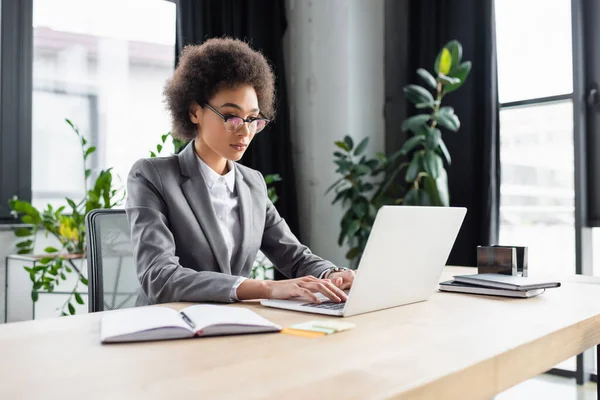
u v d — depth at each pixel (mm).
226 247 1612
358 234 3451
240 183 1752
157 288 1367
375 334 1009
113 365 805
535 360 983
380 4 3855
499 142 3287
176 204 1566
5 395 674
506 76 3447
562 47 3217
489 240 3242
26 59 3125
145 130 3549
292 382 723
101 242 1656
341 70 3668
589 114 3109
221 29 3594
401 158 3797
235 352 878
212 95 1595
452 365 810
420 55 3660
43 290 2680
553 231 3309
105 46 3406
